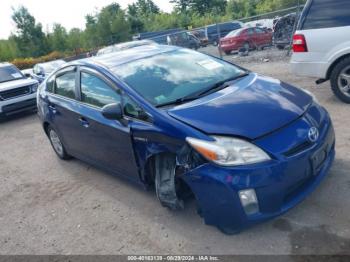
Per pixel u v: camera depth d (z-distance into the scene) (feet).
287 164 9.64
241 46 57.98
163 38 64.13
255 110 10.67
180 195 11.64
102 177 16.83
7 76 37.45
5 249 12.71
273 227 10.74
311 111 11.30
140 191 14.62
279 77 30.45
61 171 18.78
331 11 18.69
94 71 14.48
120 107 12.19
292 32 42.96
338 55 18.92
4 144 26.84
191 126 10.42
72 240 12.41
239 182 9.45
